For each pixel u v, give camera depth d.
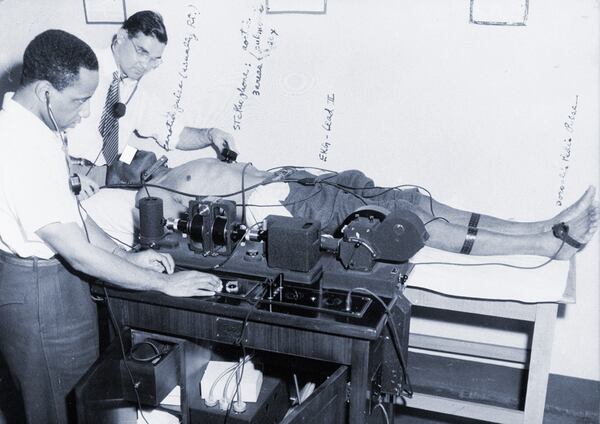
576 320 2.10
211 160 2.08
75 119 1.47
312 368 1.83
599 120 1.89
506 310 1.70
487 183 2.07
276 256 1.50
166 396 1.57
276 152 2.29
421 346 2.10
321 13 2.07
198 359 1.65
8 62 2.48
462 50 1.96
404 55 2.02
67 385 1.60
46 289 1.50
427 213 1.81
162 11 2.25
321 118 2.19
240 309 1.38
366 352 1.32
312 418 1.28
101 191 2.09
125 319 1.54
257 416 1.61
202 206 1.59
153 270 1.52
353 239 1.50
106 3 2.30
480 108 2.00
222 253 1.62
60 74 1.33
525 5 1.86
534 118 1.96
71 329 1.57
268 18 2.13
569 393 2.16
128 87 2.23
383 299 1.45
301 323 1.33
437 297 1.75
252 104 2.26
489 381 2.22
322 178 2.00
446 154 2.08
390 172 2.17
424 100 2.05
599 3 1.80
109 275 1.40
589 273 2.04
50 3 2.36
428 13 1.96
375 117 2.12
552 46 1.87
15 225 1.43
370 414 1.48
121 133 2.27
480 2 1.90
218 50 2.24
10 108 1.36
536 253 1.76
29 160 1.35
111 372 1.45
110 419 1.49
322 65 2.12
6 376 2.22
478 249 1.77
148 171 2.15
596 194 1.96
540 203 2.03
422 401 1.88
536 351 1.71
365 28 2.04
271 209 1.89
